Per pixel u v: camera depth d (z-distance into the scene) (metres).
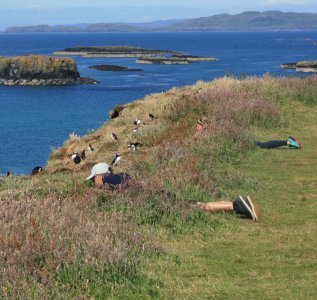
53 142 53.38
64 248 7.68
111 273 7.29
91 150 21.38
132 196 11.05
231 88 25.52
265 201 11.86
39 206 9.41
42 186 12.09
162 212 10.57
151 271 7.72
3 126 64.75
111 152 20.28
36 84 136.50
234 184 13.07
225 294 6.91
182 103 22.88
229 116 20.14
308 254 8.41
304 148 17.64
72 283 7.04
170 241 9.39
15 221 8.38
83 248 7.68
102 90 112.25
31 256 7.40
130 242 8.58
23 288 6.55
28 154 47.12
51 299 6.52
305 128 21.02
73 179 12.49
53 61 138.25
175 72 148.62
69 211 9.26
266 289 7.01
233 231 9.88
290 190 12.73
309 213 10.82
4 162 43.59
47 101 97.44
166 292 7.02
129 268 7.41
